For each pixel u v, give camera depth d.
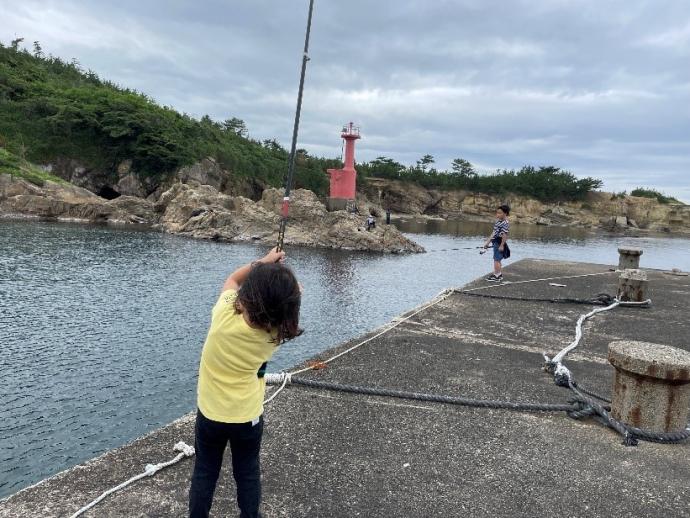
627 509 3.14
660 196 107.56
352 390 4.79
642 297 9.23
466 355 6.04
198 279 20.31
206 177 60.28
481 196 98.25
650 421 4.00
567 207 97.50
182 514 2.90
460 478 3.42
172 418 8.30
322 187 79.19
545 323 7.72
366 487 3.28
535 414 4.47
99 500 2.99
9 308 14.43
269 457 3.58
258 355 2.30
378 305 18.20
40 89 60.72
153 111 62.69
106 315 14.24
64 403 8.62
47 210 42.09
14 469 6.64
